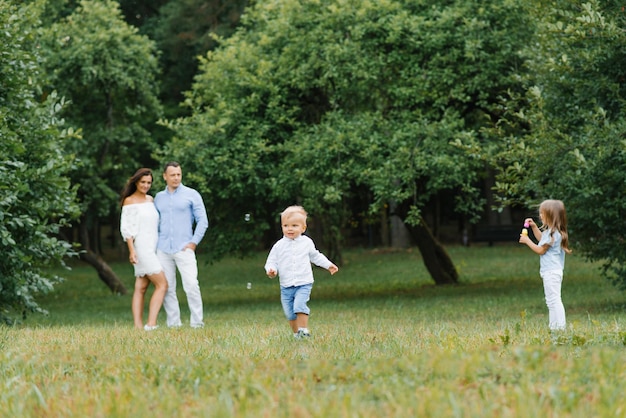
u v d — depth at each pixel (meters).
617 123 13.27
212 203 20.28
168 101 35.69
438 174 18.72
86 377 5.56
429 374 5.04
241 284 30.95
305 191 19.58
